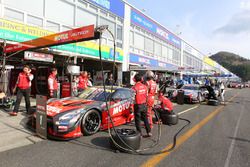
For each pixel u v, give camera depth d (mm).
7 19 8766
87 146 4527
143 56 20734
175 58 30328
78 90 9812
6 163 3594
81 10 13117
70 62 12539
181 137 5453
